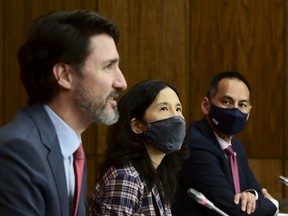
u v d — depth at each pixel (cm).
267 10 540
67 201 143
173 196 229
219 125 295
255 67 544
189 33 553
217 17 548
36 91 143
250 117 544
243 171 318
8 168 128
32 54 141
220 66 549
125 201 203
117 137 217
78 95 142
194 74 554
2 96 581
